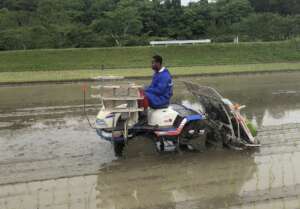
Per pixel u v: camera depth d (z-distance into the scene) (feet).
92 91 55.98
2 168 26.08
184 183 23.39
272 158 27.48
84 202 21.04
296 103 46.26
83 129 35.65
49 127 36.42
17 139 32.71
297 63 91.45
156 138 27.81
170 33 161.79
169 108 27.35
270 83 62.75
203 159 27.45
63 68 82.74
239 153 28.55
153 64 27.30
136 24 138.51
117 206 20.56
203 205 20.43
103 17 142.82
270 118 38.81
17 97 51.96
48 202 21.02
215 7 179.32
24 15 127.95
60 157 28.17
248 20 147.13
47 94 53.93
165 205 20.54
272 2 210.18
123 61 88.33
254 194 21.68
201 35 163.94
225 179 23.91
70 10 155.33
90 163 26.94
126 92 26.00
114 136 26.37
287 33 138.72
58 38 113.19
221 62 91.91
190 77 70.74
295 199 20.98
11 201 21.16
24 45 106.93
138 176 24.57
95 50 91.71
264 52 98.68
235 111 28.17
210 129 29.14
